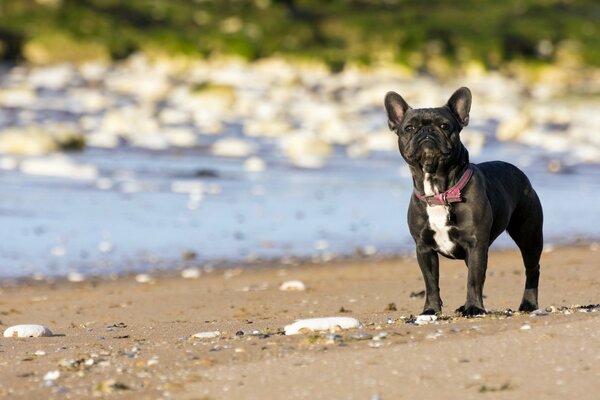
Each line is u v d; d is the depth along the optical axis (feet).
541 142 117.39
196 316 35.06
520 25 253.24
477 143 111.34
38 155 89.56
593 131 127.44
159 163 88.12
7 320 35.22
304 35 231.91
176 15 233.76
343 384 19.85
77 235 54.75
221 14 240.12
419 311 34.35
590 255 49.65
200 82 177.06
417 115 28.07
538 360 20.68
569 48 246.47
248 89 168.55
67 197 67.15
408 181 81.71
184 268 47.80
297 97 159.63
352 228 59.36
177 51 203.21
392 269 47.11
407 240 55.93
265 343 24.13
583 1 288.92
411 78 197.47
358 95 166.91
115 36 205.98
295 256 51.06
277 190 74.49
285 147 102.17
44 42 194.90
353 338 23.70
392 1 266.16
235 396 19.56
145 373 21.66
